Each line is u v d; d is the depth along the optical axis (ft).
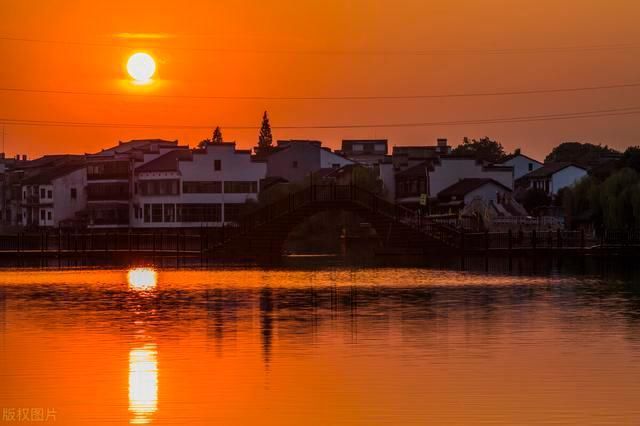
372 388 221.05
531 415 197.26
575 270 585.22
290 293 441.27
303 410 203.31
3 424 195.42
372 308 371.97
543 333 298.35
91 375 236.63
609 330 304.71
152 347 276.00
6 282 519.19
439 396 213.05
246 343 282.36
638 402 206.80
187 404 208.85
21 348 274.98
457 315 346.13
